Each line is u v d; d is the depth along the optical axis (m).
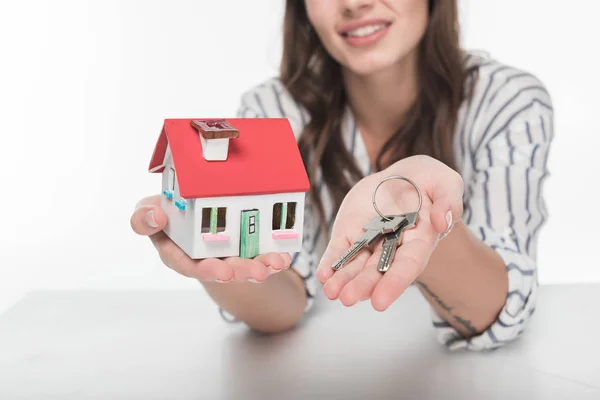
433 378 1.01
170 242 0.87
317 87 1.47
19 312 1.29
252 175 0.85
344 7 1.24
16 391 0.98
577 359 1.07
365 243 0.80
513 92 1.37
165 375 1.03
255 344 1.15
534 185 1.28
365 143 1.49
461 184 0.83
